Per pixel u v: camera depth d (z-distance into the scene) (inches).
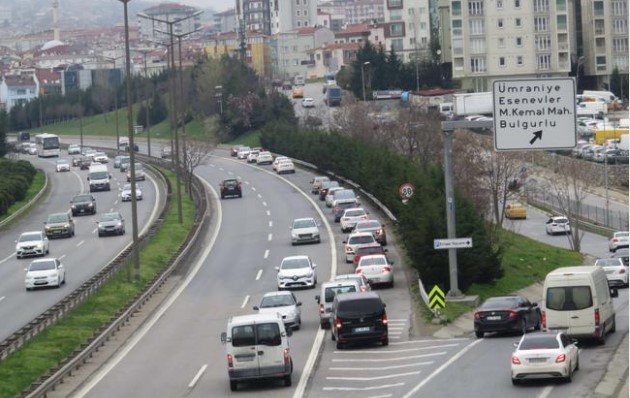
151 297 4005.9
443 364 2598.4
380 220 5743.1
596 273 2844.5
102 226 5920.3
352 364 2677.2
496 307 2994.6
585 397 2094.0
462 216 3882.9
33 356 2839.6
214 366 2733.8
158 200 7573.8
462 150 6496.1
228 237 5649.6
